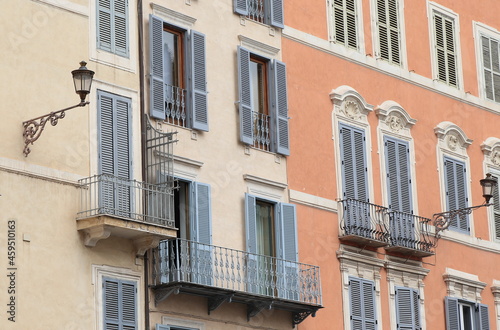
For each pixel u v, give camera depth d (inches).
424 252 2030.0
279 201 1861.5
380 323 1958.7
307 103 1943.9
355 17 2064.5
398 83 2108.8
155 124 1718.8
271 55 1908.2
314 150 1934.1
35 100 1585.9
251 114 1841.8
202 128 1768.0
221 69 1825.8
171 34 1786.4
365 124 2025.1
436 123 2158.0
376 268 1977.1
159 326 1659.7
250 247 1792.6
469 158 2203.5
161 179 1684.3
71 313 1567.4
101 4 1681.8
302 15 1973.4
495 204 2230.6
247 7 1883.6
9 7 1583.4
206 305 1729.8
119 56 1685.5
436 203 2111.2
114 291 1617.9
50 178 1578.5
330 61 1998.0
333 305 1898.4
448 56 2222.0
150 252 1673.2
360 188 1987.0
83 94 1507.1
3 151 1542.8
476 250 2166.6
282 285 1812.3
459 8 2271.2
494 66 2313.0
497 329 2162.9
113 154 1648.6
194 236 1727.4
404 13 2156.7
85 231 1593.3
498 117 2290.8
